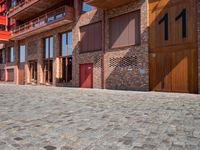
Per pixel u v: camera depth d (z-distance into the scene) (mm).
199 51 12070
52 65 23672
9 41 31047
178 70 12977
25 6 25547
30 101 9062
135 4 15422
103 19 17656
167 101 8836
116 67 16641
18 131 4441
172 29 13305
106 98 10133
